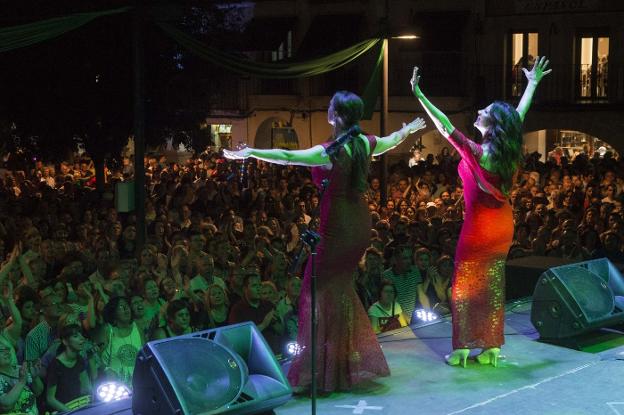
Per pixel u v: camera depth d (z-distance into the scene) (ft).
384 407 16.02
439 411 15.76
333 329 16.67
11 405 20.85
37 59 43.96
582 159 64.28
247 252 33.06
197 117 51.21
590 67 78.84
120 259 32.37
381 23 44.55
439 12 82.69
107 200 46.37
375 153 16.75
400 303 27.91
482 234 17.44
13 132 48.52
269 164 66.69
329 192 16.21
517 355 18.92
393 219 40.40
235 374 14.60
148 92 47.83
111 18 43.98
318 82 86.43
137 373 14.42
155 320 24.67
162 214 41.88
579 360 18.52
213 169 67.41
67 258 31.19
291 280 26.71
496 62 81.56
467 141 17.02
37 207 42.22
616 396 16.35
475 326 17.92
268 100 87.66
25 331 24.16
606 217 40.42
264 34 85.25
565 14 78.74
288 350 21.67
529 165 64.23
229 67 36.94
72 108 46.21
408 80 83.05
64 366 21.62
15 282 28.22
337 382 16.84
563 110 77.41
